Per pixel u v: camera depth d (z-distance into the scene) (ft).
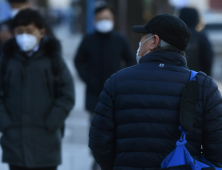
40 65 28.35
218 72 116.37
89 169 41.39
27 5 43.52
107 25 41.19
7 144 28.14
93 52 41.70
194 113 18.39
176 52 19.61
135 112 18.95
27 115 28.09
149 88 18.99
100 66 41.73
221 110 18.90
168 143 18.54
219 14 140.15
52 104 28.84
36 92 28.25
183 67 19.54
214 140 18.70
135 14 78.23
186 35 19.33
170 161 18.01
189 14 38.83
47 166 28.63
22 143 27.94
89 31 88.63
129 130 19.02
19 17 28.30
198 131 18.70
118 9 76.43
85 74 41.83
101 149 19.85
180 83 18.99
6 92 28.48
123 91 19.36
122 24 76.48
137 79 19.29
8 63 28.45
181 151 18.01
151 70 19.33
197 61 39.11
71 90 29.14
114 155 20.27
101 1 77.36
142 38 20.26
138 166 18.76
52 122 28.19
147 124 18.75
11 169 29.04
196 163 18.26
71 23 254.68
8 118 28.04
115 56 41.60
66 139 52.11
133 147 18.85
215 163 18.94
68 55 148.25
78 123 60.23
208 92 18.84
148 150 18.65
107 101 19.69
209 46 39.22
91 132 20.08
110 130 19.79
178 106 18.69
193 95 18.56
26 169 28.81
